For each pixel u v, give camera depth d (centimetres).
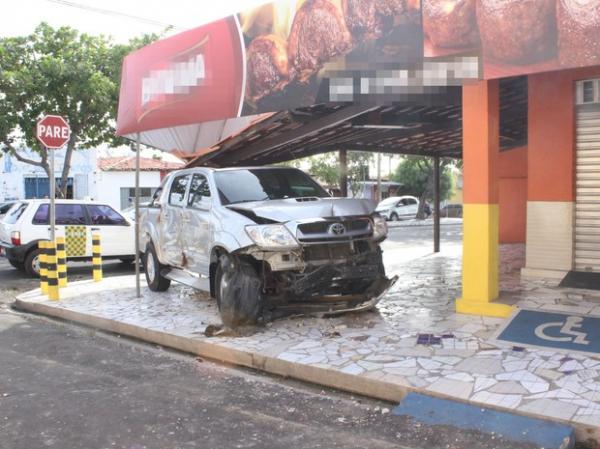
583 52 520
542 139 876
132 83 996
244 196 782
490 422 422
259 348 616
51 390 526
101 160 3572
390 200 3841
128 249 1395
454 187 5059
